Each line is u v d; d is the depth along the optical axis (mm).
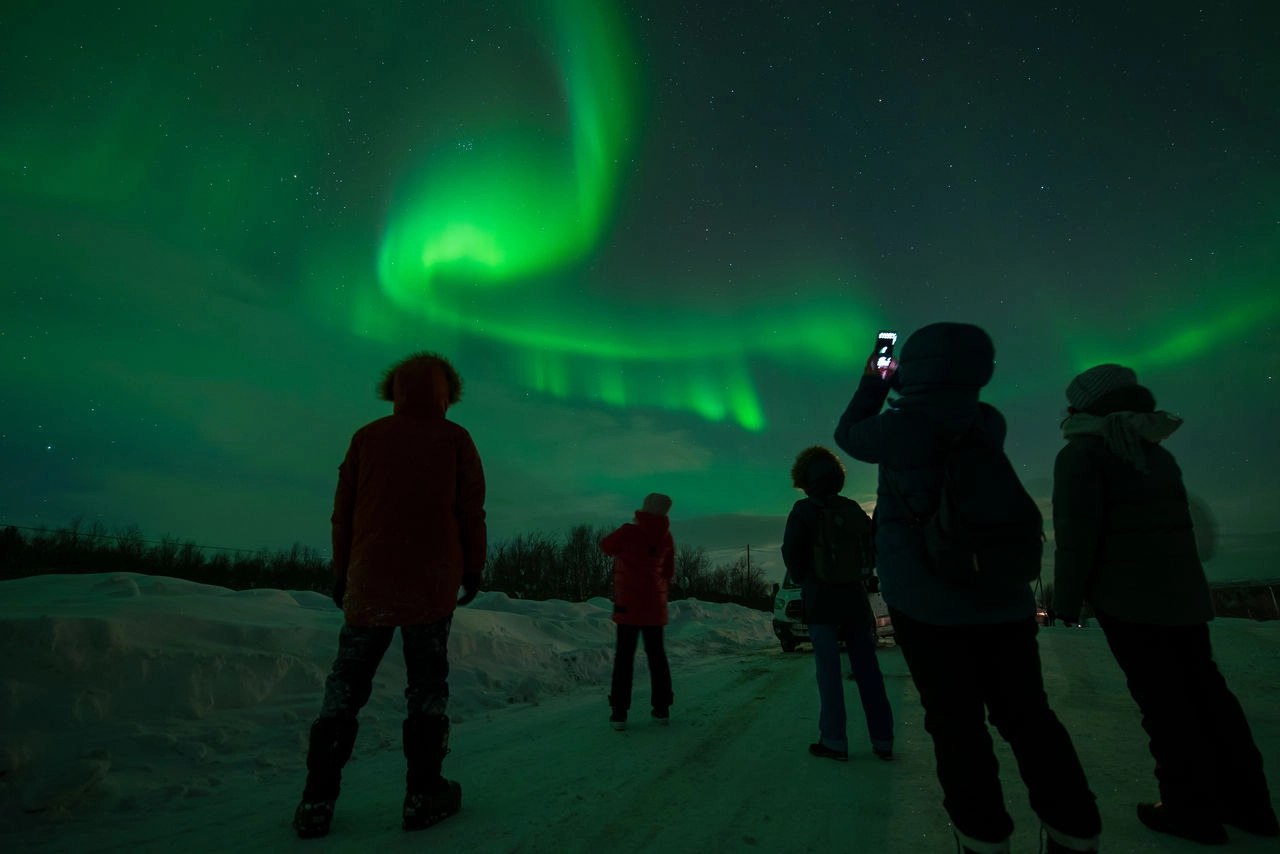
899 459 2160
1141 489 2529
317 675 4977
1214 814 2408
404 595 2844
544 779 3402
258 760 3777
